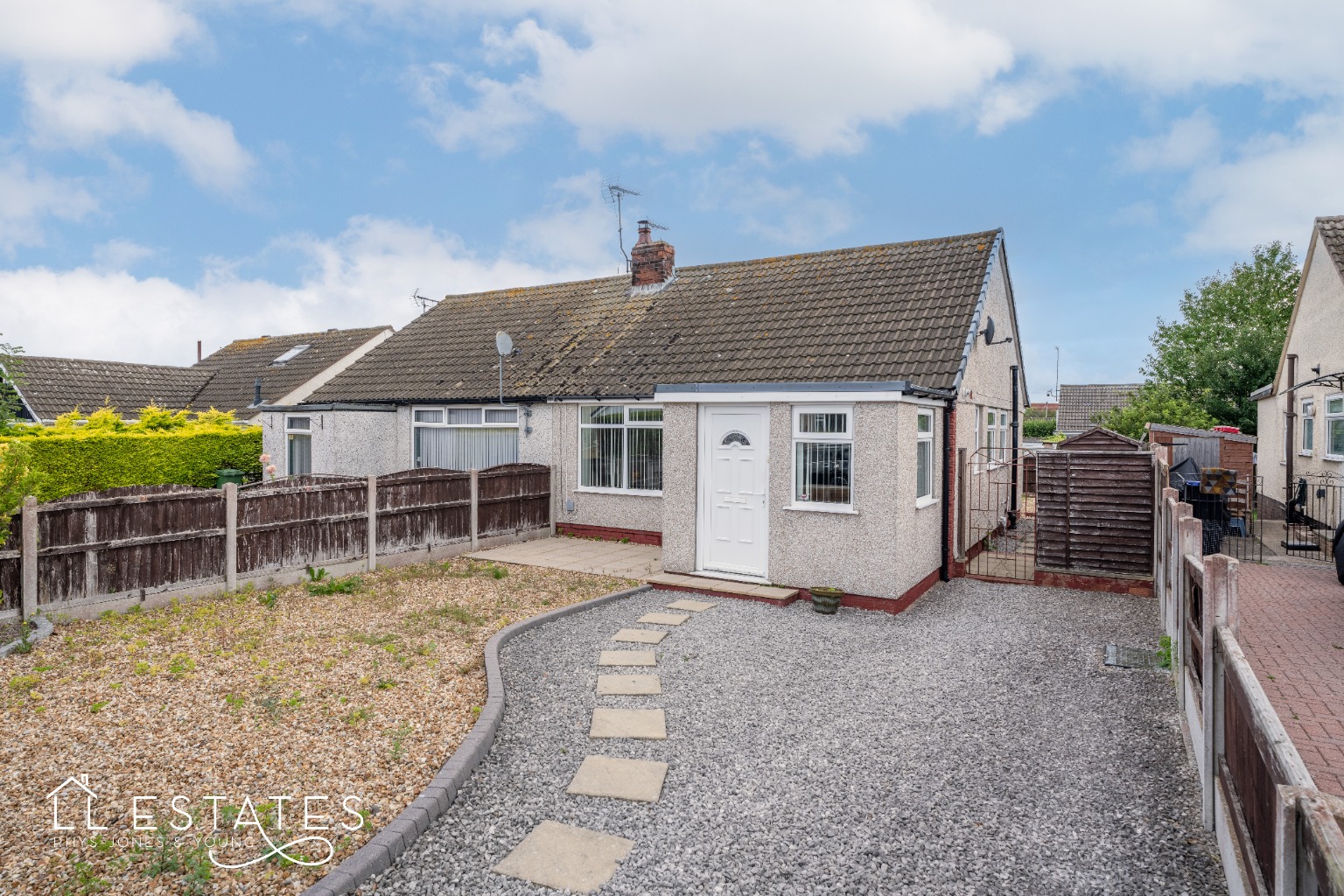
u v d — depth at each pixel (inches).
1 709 241.8
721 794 199.2
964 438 510.6
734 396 423.5
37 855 165.6
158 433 738.2
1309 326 610.2
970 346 478.0
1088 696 267.3
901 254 599.5
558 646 325.7
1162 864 165.9
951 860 168.9
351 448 654.5
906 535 396.5
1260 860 129.0
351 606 379.2
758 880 162.6
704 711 254.7
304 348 1102.4
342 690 262.1
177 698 252.2
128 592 354.3
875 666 301.7
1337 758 192.2
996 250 552.4
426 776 203.2
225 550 392.5
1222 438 703.7
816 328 535.5
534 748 226.5
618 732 237.3
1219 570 174.2
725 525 438.6
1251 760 136.1
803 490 412.8
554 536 607.8
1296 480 642.8
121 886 155.8
